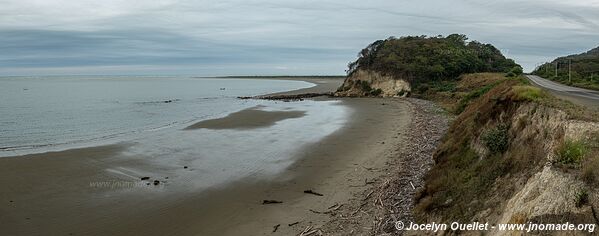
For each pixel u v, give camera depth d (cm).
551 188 721
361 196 1362
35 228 1176
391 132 2589
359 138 2416
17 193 1452
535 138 1054
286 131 2752
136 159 1953
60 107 4556
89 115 3878
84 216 1260
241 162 1886
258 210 1292
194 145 2280
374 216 1180
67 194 1447
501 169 1017
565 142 845
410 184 1395
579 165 750
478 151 1262
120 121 3469
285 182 1572
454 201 1041
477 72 6806
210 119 3419
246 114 3781
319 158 1933
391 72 6581
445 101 4656
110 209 1313
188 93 7906
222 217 1248
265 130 2797
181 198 1410
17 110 4156
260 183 1567
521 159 980
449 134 1928
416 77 6328
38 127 3080
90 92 7825
